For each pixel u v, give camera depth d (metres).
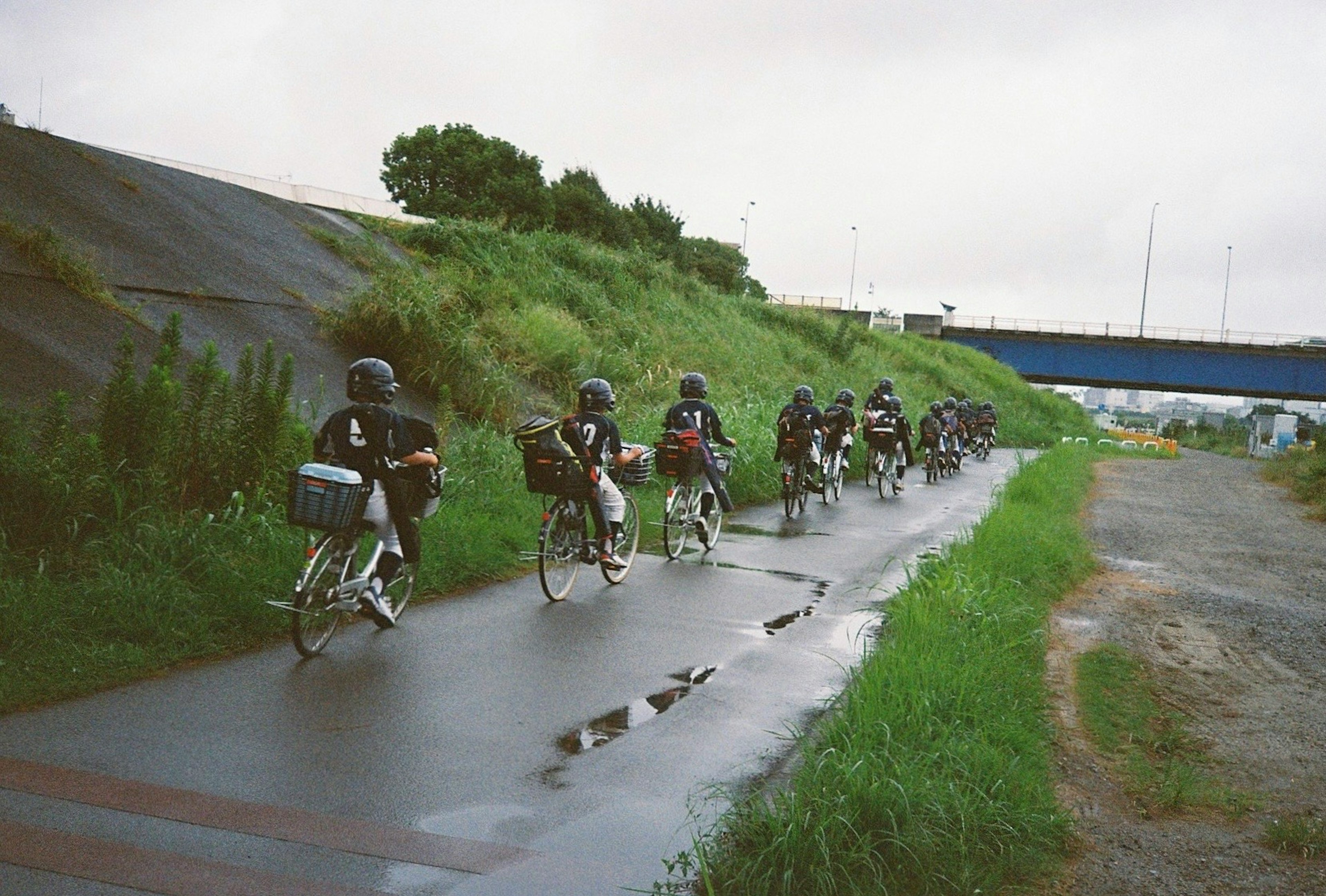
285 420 8.77
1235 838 4.44
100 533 7.05
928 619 6.75
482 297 18.55
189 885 3.47
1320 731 5.97
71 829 3.81
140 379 10.51
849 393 16.23
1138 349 63.38
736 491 15.07
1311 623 8.88
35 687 5.20
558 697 5.74
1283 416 57.44
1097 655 7.27
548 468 7.92
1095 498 18.27
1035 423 43.06
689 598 8.52
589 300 22.62
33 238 12.12
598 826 4.12
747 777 4.69
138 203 16.39
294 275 16.75
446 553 8.55
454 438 11.70
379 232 21.98
